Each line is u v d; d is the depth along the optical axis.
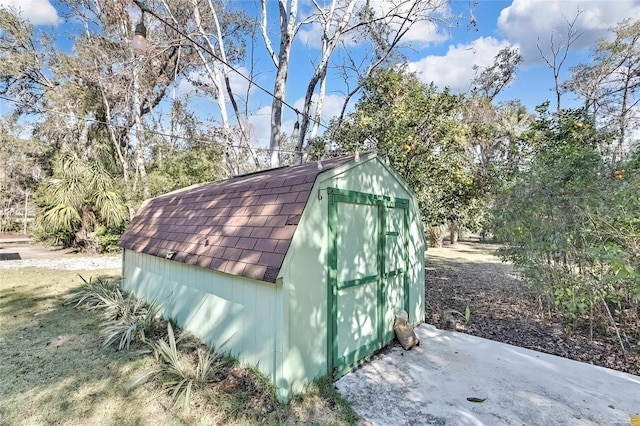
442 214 7.41
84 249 12.52
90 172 11.57
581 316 5.08
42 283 7.44
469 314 5.27
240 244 3.36
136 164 14.66
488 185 7.05
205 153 13.90
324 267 3.26
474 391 3.09
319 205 3.22
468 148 7.87
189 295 4.26
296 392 2.93
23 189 19.45
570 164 4.33
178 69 14.34
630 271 3.30
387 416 2.71
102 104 14.20
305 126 9.72
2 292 6.67
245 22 11.92
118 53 12.51
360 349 3.68
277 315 2.89
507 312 5.68
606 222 3.80
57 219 11.22
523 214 4.56
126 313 4.80
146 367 3.46
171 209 5.70
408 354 3.94
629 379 3.31
